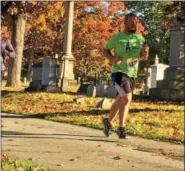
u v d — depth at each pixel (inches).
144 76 1567.4
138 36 284.5
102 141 415.8
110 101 712.4
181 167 320.8
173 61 875.4
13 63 1123.9
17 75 1129.4
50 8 1325.0
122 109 284.7
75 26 2010.3
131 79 285.1
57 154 339.3
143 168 309.7
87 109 666.2
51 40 2070.6
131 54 282.5
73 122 553.3
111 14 2030.0
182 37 869.8
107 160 328.2
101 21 2012.8
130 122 549.3
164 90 855.7
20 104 756.0
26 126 500.4
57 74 1023.6
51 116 601.6
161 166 320.5
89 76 2154.3
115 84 285.0
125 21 283.3
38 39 2082.9
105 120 297.1
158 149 393.4
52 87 958.4
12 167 269.7
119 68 283.4
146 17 2874.0
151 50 2940.5
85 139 422.9
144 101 783.7
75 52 2038.6
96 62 2052.2
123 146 394.9
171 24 869.8
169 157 358.0
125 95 282.2
